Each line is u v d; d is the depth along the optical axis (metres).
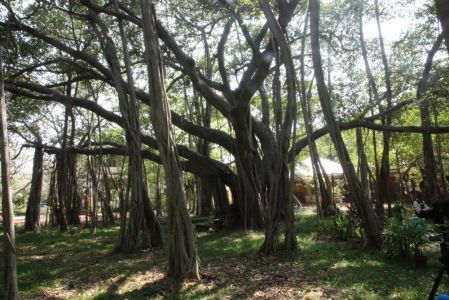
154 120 7.38
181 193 7.31
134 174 11.10
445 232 4.82
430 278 6.54
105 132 26.39
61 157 19.89
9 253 5.27
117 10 11.41
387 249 8.47
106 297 6.40
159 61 7.47
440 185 18.89
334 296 5.80
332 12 15.45
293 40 16.17
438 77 13.91
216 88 15.11
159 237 11.48
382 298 5.58
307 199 29.70
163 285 6.84
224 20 17.69
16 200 35.25
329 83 14.95
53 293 6.86
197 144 19.53
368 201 9.28
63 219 18.88
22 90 14.19
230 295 6.12
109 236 15.28
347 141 30.73
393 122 19.70
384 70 15.15
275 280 6.93
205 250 10.27
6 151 5.27
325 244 10.20
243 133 13.91
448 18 5.52
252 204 14.41
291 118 9.26
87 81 17.78
